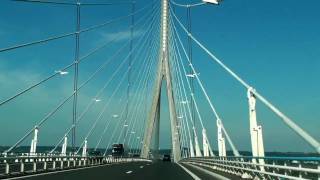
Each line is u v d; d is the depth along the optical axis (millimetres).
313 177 16656
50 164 41688
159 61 94938
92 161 56500
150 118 97688
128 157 97500
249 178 27094
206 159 48938
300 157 16859
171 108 93625
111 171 35281
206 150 60750
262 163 23172
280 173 20641
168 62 93688
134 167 45312
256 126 24516
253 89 24719
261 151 24156
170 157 105250
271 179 22125
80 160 48969
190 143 79625
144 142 99500
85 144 71812
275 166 20219
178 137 92875
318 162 16109
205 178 29656
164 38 94625
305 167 17562
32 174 30578
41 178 26281
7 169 28469
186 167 50062
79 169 39031
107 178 26609
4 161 28703
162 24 94625
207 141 61156
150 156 111312
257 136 24375
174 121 93375
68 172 33469
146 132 99250
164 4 95062
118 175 29828
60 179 25484
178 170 40562
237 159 30828
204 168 45688
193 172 38062
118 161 80312
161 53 94562
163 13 94938
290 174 19109
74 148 58781
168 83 93062
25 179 25422
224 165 36219
